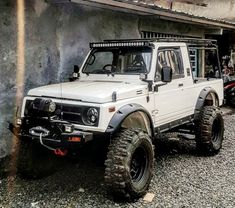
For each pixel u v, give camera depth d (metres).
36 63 6.67
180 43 6.43
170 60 6.05
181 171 5.93
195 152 7.09
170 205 4.61
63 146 4.45
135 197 4.69
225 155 6.90
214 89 7.41
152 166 5.01
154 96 5.45
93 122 4.55
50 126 4.57
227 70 14.23
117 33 8.67
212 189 5.15
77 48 7.52
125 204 4.62
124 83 5.42
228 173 5.84
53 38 6.96
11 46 6.19
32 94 5.16
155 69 5.54
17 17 6.23
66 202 4.67
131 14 8.70
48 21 6.82
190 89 6.48
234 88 12.43
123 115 4.62
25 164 6.04
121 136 4.64
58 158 6.12
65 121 4.56
